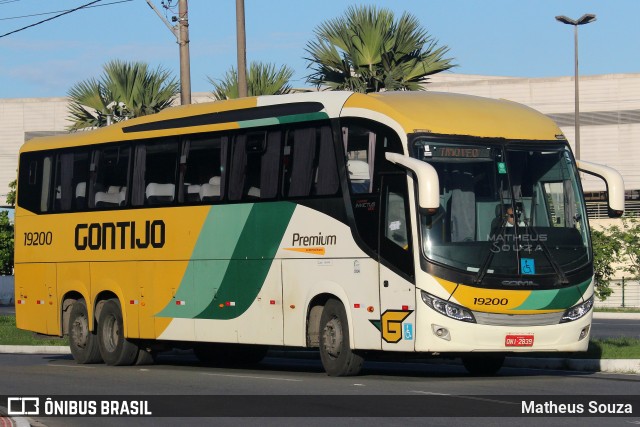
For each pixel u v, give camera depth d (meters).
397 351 18.17
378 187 18.55
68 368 23.38
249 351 25.09
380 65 34.69
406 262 17.98
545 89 75.44
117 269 24.12
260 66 37.19
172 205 22.83
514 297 17.77
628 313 43.94
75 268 25.25
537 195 18.44
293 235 20.11
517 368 21.72
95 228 24.75
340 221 19.20
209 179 22.08
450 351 17.61
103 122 42.06
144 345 24.39
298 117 20.23
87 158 25.22
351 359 19.22
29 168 26.80
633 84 74.31
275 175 20.59
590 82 75.06
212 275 21.81
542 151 18.70
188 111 22.91
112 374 21.45
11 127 85.06
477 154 18.23
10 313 49.62
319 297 19.84
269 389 17.55
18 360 26.80
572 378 19.12
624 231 46.44
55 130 84.31
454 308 17.59
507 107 19.34
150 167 23.53
